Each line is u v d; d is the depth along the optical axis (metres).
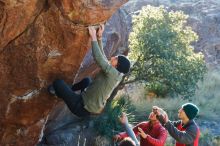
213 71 19.25
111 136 11.99
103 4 5.45
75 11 5.38
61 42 5.66
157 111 6.00
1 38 5.50
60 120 11.52
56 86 5.86
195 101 15.91
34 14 5.47
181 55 13.80
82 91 6.16
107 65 5.51
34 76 5.93
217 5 23.14
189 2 23.42
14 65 5.81
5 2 5.22
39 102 6.27
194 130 6.01
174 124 6.43
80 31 5.58
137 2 22.33
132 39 13.80
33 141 6.84
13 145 6.73
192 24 21.41
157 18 13.91
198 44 20.83
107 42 10.81
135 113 13.95
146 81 13.97
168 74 13.46
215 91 17.16
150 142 6.69
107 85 5.54
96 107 5.61
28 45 5.66
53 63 5.86
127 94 15.23
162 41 13.46
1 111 6.25
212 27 21.41
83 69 9.59
